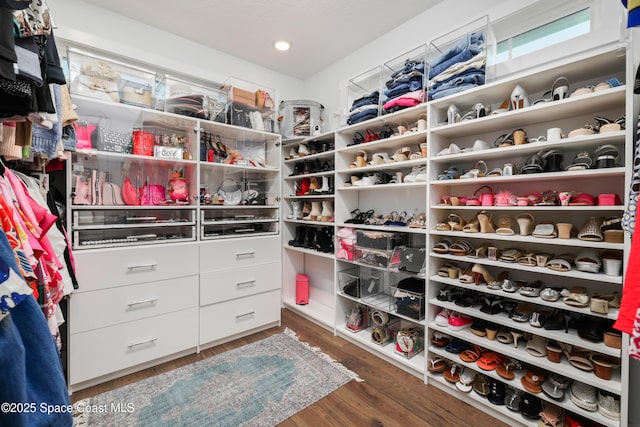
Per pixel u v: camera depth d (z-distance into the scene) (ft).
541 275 5.19
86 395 5.32
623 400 3.61
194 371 6.09
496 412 4.79
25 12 2.21
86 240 5.91
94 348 5.55
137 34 7.07
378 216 7.50
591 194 4.62
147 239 6.54
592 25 4.66
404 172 7.35
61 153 4.10
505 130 5.61
